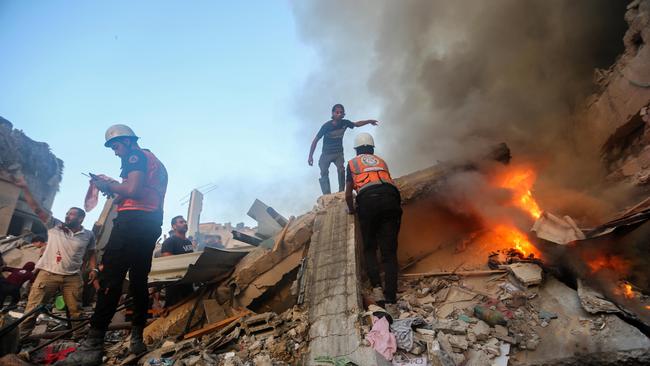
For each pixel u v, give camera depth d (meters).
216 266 4.33
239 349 2.97
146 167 3.05
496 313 2.84
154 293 5.12
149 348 3.56
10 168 14.08
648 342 2.38
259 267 4.34
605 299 2.83
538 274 3.25
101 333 2.77
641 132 5.80
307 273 3.54
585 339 2.54
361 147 3.96
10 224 14.22
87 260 5.59
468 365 2.44
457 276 3.74
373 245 3.59
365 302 3.17
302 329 2.90
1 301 4.73
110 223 6.59
